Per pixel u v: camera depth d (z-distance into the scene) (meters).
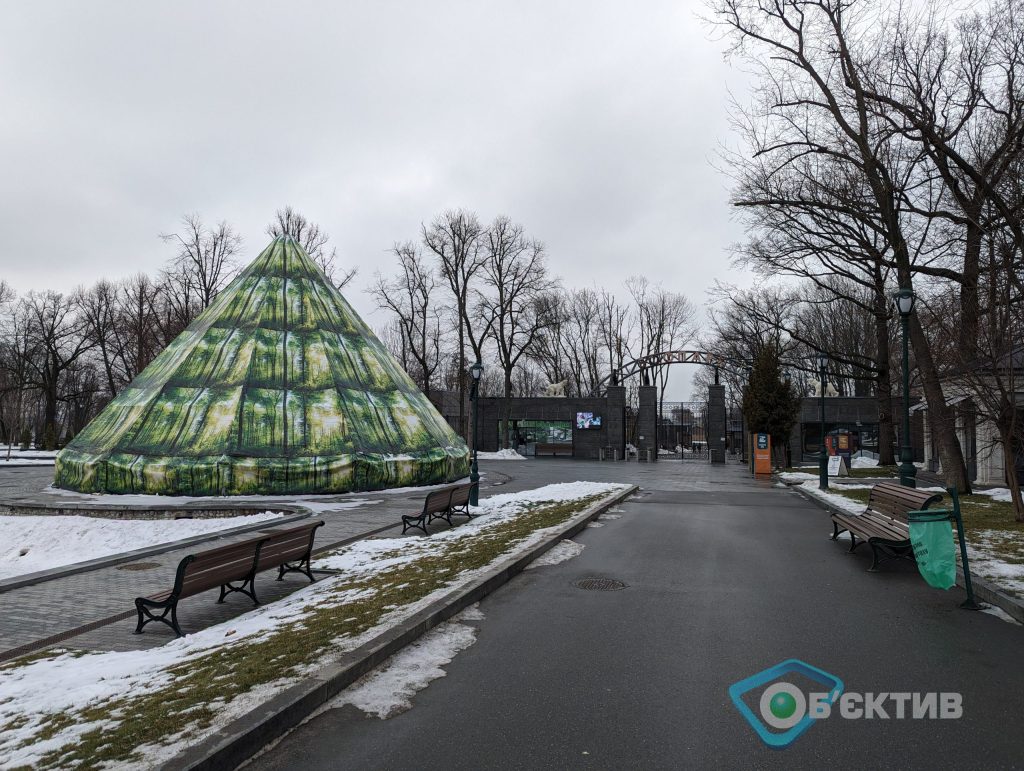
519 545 10.46
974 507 15.06
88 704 4.72
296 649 5.56
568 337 71.88
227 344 22.89
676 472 33.91
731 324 53.31
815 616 6.93
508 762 3.84
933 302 16.64
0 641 6.69
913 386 30.50
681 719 4.42
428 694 4.88
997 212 15.12
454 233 50.94
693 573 9.11
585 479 27.81
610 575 8.98
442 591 7.46
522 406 53.59
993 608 7.21
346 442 21.14
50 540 14.59
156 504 17.47
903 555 9.25
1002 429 12.55
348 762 3.87
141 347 51.16
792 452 44.75
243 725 4.05
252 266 26.08
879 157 18.11
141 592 8.67
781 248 22.31
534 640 6.16
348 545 11.49
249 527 13.55
